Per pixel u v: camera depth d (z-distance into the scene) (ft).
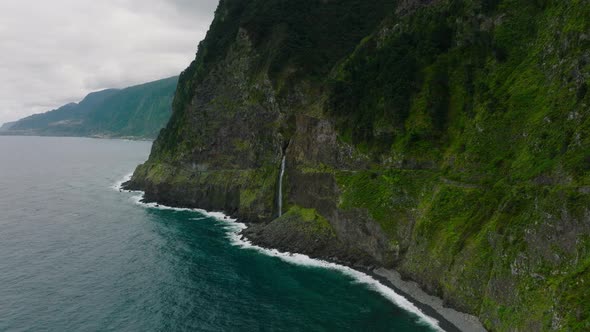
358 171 287.07
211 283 231.09
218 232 327.67
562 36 205.16
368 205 259.39
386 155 272.72
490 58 253.03
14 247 284.61
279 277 239.50
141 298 212.23
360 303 206.59
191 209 406.82
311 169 320.09
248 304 207.10
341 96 320.09
